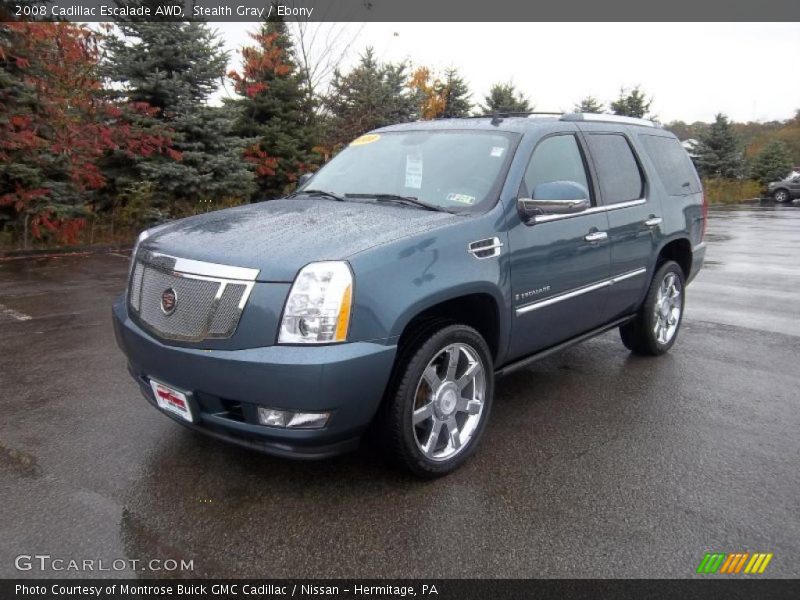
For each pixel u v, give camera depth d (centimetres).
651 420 414
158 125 1238
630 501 313
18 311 675
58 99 1128
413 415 316
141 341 314
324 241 303
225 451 356
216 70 1301
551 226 392
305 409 277
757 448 374
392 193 400
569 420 412
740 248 1352
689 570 261
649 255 501
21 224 1110
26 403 420
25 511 293
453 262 325
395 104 1956
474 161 393
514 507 306
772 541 281
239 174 1352
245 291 282
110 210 1291
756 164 3875
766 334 633
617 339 612
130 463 340
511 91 2658
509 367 391
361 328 285
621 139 500
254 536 279
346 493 316
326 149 1797
